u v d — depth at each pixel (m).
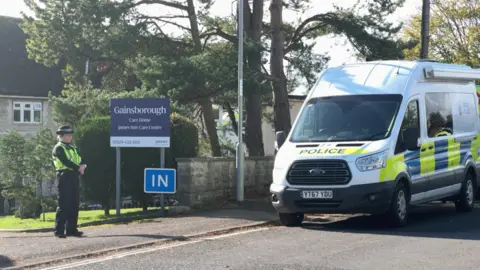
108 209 15.50
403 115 11.68
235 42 19.95
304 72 23.72
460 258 8.44
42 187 19.86
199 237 10.53
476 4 36.78
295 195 11.03
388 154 11.05
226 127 28.97
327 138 11.62
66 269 8.05
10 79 37.91
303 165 11.05
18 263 8.57
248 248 9.32
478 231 10.93
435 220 12.58
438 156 12.83
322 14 22.50
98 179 15.24
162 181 13.69
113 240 10.18
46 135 17.86
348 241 9.84
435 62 13.29
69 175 10.93
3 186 18.95
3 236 11.64
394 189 11.07
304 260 8.34
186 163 14.22
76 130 15.48
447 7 37.16
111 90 22.70
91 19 19.97
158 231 11.13
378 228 11.38
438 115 13.05
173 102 17.38
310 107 12.32
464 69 13.99
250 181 16.62
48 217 18.03
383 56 21.06
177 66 17.89
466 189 14.08
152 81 18.17
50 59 23.47
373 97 11.97
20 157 18.06
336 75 12.80
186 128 15.65
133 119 13.91
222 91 18.09
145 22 21.16
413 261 8.25
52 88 38.56
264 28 23.00
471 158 14.33
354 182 10.73
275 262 8.23
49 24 21.03
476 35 36.66
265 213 13.50
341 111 11.95
